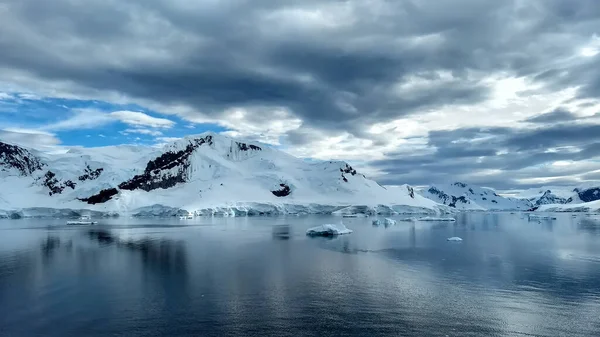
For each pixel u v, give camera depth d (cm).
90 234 9356
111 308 3198
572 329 2755
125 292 3662
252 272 4538
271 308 3194
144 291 3697
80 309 3180
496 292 3672
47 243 7362
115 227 11956
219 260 5356
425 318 2967
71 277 4281
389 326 2811
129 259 5434
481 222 16338
